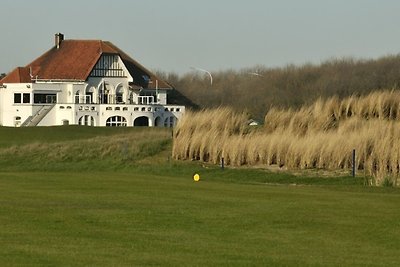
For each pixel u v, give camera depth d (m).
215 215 39.31
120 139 99.38
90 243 31.56
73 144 96.62
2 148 98.06
